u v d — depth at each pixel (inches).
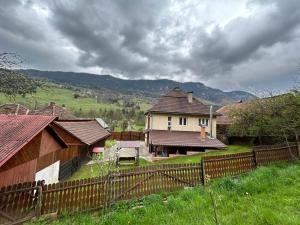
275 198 337.7
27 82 435.8
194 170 488.1
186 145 1169.4
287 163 660.1
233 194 362.3
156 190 434.3
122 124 3112.7
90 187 365.4
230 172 552.7
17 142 349.1
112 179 385.4
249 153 606.2
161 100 1416.1
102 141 1503.4
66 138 765.3
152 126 1336.1
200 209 307.7
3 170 352.5
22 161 418.0
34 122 427.8
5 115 473.7
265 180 418.6
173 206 324.5
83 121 1386.6
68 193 346.6
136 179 415.2
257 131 1112.8
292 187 386.9
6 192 295.3
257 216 267.6
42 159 518.3
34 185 323.6
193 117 1376.7
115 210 352.5
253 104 1171.9
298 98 787.4
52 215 321.4
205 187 385.7
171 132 1327.5
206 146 1174.3
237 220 262.7
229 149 1213.7
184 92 1496.1
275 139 1080.8
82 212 350.3
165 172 450.6
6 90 403.2
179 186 462.3
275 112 981.8
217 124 1571.1
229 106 1763.0
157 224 274.4
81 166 959.6
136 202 384.5
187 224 262.1
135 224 279.7
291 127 794.2
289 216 264.8
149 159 1085.1
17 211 304.8
